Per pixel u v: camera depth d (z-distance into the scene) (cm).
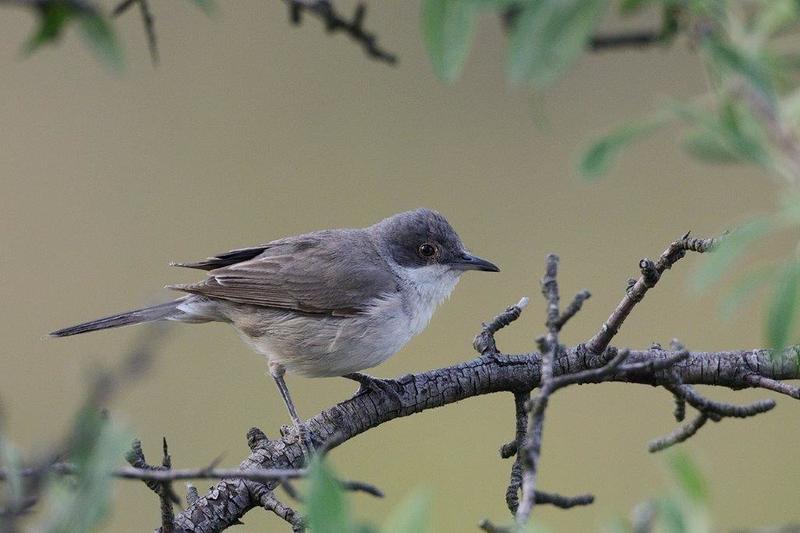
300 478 534
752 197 1866
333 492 460
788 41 600
